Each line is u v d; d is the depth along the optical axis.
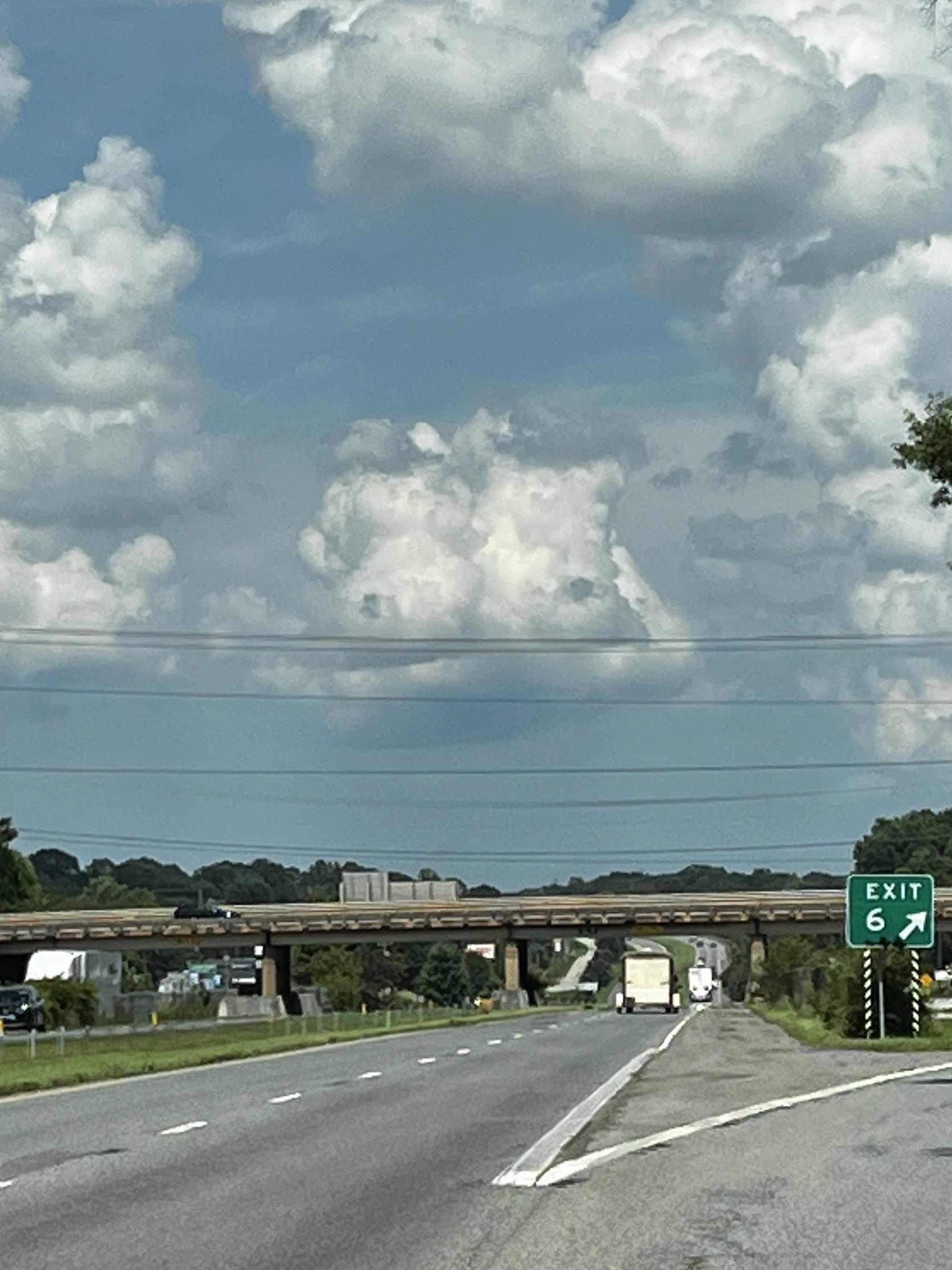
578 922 135.62
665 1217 14.65
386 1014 76.88
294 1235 13.80
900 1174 17.55
